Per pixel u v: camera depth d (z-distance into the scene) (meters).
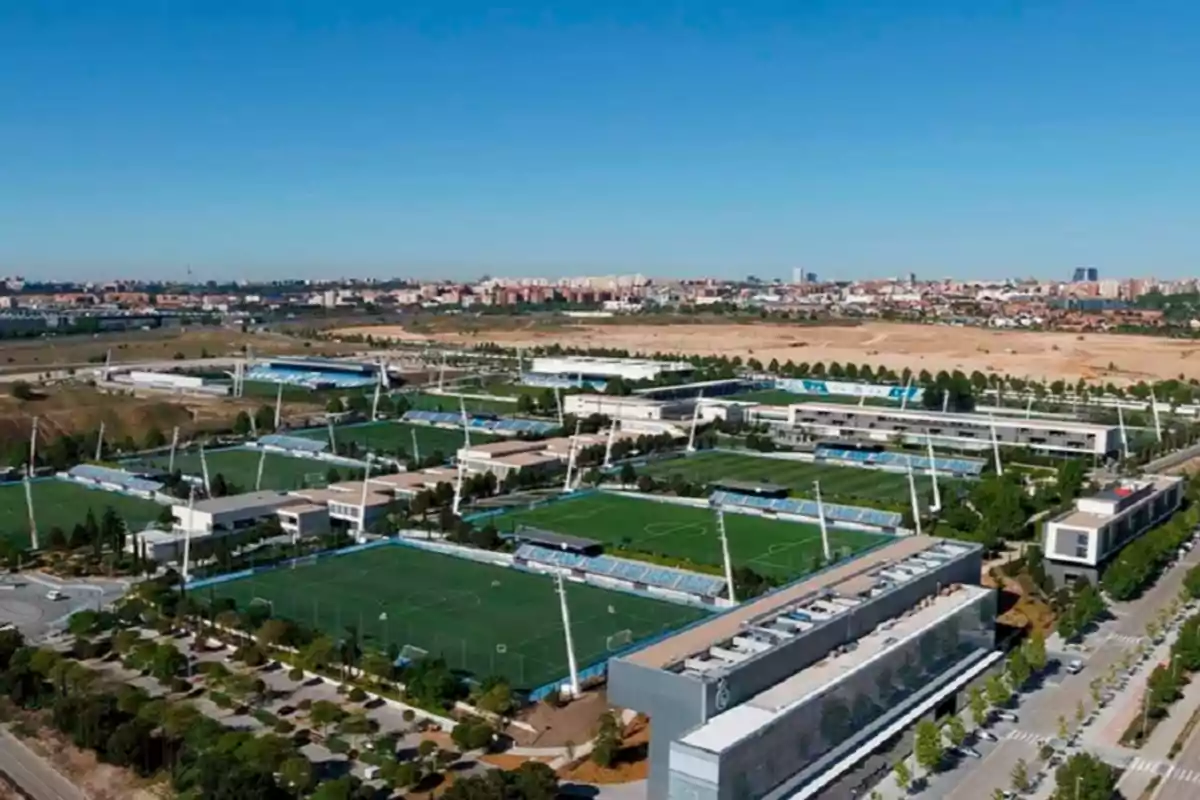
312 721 85.31
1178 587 128.25
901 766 76.50
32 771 78.25
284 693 93.62
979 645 95.88
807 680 75.75
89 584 126.31
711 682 69.19
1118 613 118.44
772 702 71.88
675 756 66.25
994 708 91.44
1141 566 123.00
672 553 139.50
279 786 72.88
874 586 89.69
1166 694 90.06
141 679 96.56
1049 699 93.69
